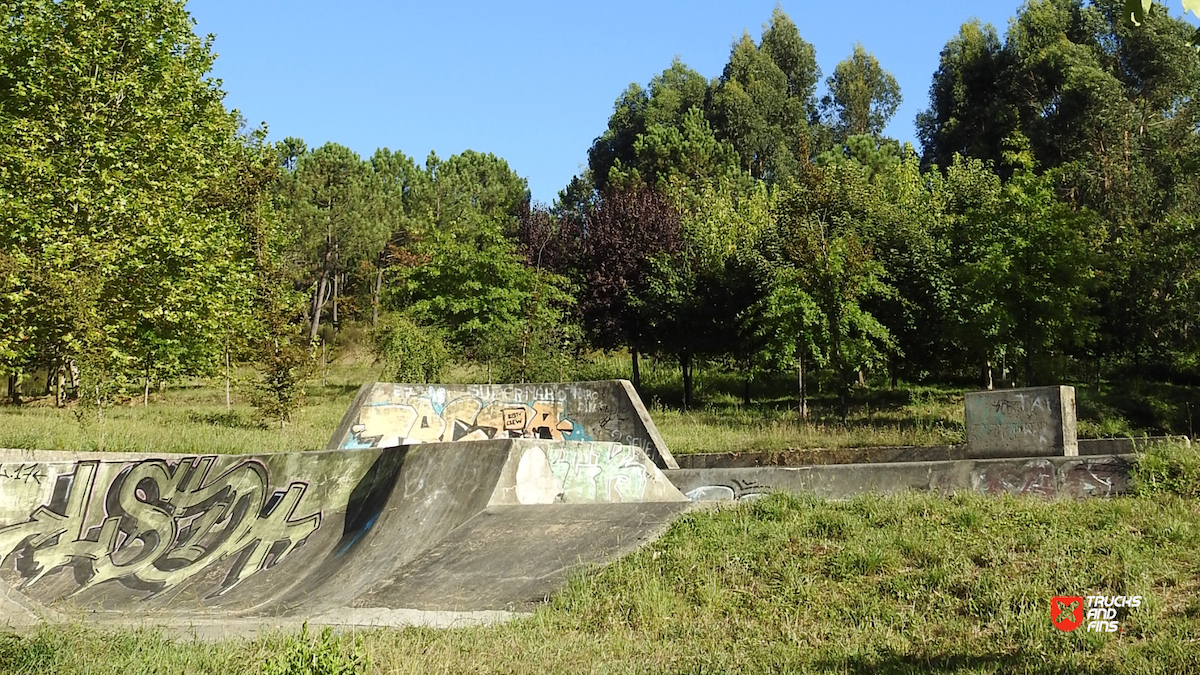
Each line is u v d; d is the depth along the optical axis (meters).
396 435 21.77
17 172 23.72
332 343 51.47
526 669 8.86
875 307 32.25
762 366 29.20
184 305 25.72
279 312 28.83
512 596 11.29
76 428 23.44
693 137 62.62
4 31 24.80
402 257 49.66
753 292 32.66
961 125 55.84
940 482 13.83
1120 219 37.56
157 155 26.08
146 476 17.11
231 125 29.98
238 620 11.94
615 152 71.31
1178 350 30.84
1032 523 11.27
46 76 24.55
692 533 12.20
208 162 27.72
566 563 11.90
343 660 7.58
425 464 14.95
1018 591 9.49
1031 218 25.89
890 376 35.88
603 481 15.02
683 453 22.19
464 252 34.78
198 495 16.64
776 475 15.22
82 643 10.37
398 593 11.86
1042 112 50.94
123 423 24.70
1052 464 13.03
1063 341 27.83
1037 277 25.77
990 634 8.83
